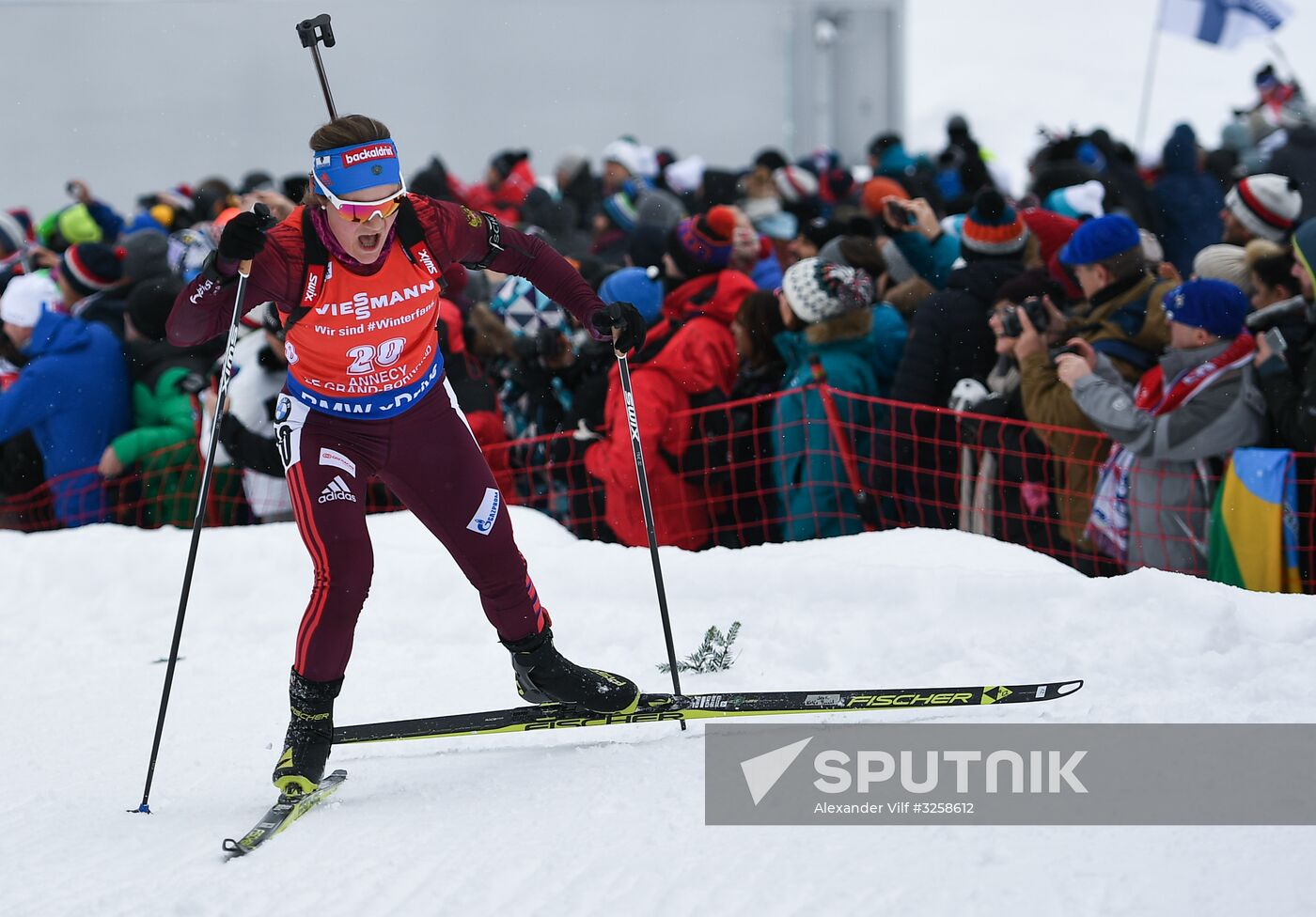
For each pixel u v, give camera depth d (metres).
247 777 10.18
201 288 8.60
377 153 8.32
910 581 12.58
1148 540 13.66
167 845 8.76
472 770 9.80
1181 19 27.14
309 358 8.89
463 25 35.88
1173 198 22.17
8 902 7.95
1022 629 11.74
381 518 16.17
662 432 15.46
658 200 22.53
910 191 24.08
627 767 9.43
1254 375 13.25
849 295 15.08
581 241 25.36
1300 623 11.04
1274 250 14.38
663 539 15.58
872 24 39.25
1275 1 26.66
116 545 15.74
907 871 7.37
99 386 18.75
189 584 9.34
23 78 36.03
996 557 13.13
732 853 7.80
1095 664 10.78
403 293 8.76
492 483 9.50
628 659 12.23
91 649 14.05
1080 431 14.02
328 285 8.55
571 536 15.31
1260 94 31.27
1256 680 9.98
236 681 12.73
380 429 9.12
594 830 8.34
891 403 15.02
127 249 20.66
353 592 9.04
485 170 36.38
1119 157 23.20
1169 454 13.18
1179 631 11.14
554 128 36.53
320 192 8.45
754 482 15.73
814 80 38.59
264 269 8.45
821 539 14.73
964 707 9.99
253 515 18.28
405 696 11.77
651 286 16.05
